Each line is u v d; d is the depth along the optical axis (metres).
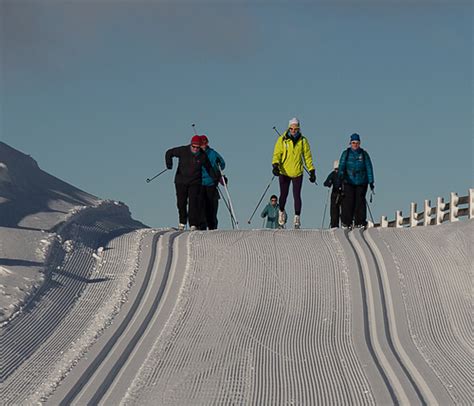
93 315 36.72
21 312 35.81
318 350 32.66
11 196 57.88
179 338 33.78
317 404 27.17
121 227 59.38
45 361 31.19
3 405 27.30
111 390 28.47
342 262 42.97
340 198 59.62
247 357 31.80
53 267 42.41
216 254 45.09
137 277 41.84
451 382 28.95
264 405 27.17
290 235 49.53
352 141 56.25
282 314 36.75
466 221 48.75
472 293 38.34
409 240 46.19
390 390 28.22
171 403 27.31
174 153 56.84
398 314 36.62
